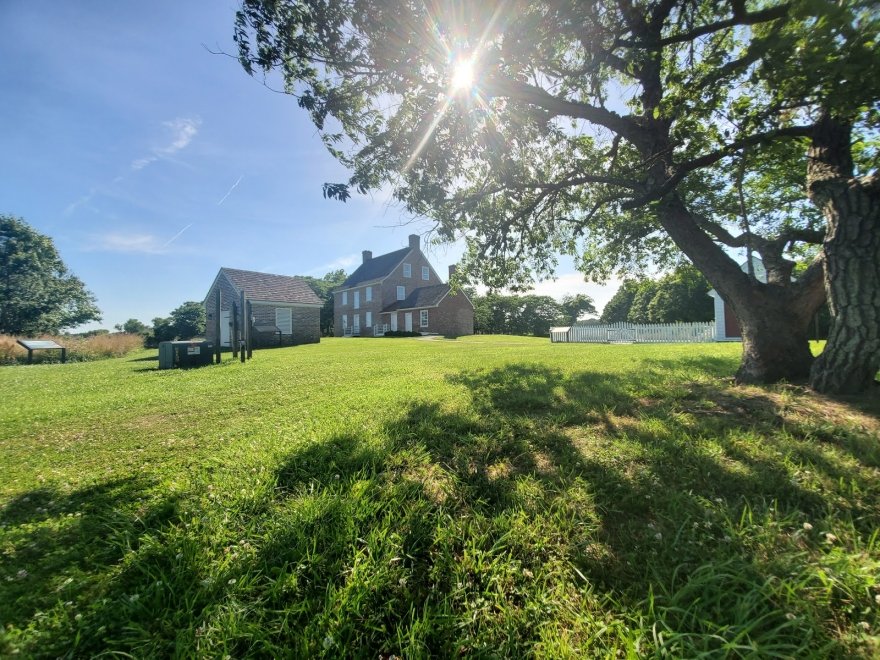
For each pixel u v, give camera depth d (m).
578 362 8.41
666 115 3.75
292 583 1.53
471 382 6.15
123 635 1.33
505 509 2.10
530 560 1.70
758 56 2.92
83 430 4.03
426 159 5.12
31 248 35.84
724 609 1.37
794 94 3.05
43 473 2.82
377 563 1.64
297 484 2.49
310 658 1.23
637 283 10.27
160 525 2.01
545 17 3.66
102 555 1.78
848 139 4.02
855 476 2.22
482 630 1.35
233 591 1.50
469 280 7.98
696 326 18.39
